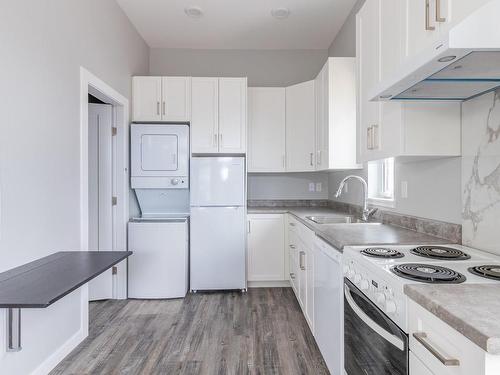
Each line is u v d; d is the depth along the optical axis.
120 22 3.08
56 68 2.00
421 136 1.59
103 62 2.70
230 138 3.46
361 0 2.87
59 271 1.59
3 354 1.58
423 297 0.90
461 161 1.59
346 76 2.75
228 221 3.35
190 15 3.24
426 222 1.87
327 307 1.87
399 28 1.51
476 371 0.71
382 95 1.48
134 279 3.21
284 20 3.35
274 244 3.46
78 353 2.17
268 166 3.68
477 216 1.49
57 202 2.01
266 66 4.05
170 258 3.21
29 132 1.75
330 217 2.88
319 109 3.10
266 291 3.41
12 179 1.62
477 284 1.00
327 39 3.79
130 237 3.21
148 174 3.31
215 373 1.94
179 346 2.26
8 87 1.59
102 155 3.14
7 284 1.38
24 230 1.71
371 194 2.73
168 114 3.42
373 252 1.42
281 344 2.28
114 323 2.64
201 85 3.45
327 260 1.87
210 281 3.35
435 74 1.19
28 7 1.73
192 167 3.32
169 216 3.69
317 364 2.03
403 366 1.01
